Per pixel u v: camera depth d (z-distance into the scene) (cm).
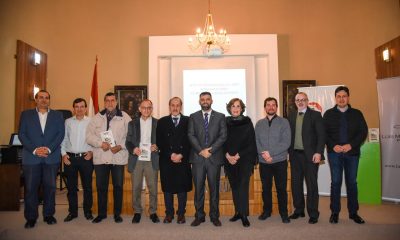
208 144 343
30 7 643
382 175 496
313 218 348
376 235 331
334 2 638
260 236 321
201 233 319
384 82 505
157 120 373
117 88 630
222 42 580
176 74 629
